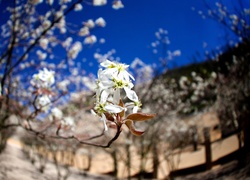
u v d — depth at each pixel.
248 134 7.74
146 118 1.40
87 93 7.11
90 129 9.27
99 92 1.41
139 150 9.92
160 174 10.24
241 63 7.53
